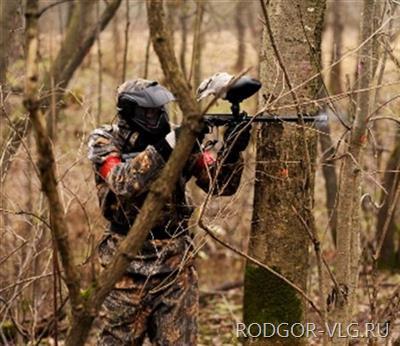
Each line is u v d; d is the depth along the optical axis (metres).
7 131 9.85
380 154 11.67
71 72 14.21
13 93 10.13
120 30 21.02
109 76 19.16
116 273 4.72
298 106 6.59
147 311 7.47
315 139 7.58
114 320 7.46
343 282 7.04
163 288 7.24
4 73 10.54
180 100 4.64
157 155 6.74
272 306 7.90
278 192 7.66
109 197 7.24
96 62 20.33
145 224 4.69
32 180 11.04
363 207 11.85
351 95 7.23
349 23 19.52
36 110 4.16
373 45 6.92
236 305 13.71
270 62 7.55
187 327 7.47
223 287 14.73
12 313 9.59
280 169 7.59
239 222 13.00
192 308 7.52
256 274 7.92
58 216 4.47
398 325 8.90
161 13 4.59
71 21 14.70
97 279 4.75
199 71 16.16
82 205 8.34
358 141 6.84
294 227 7.72
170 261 7.35
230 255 16.52
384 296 12.42
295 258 7.80
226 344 11.23
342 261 7.04
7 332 9.98
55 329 6.71
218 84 6.88
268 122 7.33
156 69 15.49
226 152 6.96
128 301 7.37
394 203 7.73
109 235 7.38
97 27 13.51
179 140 4.65
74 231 11.70
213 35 21.12
